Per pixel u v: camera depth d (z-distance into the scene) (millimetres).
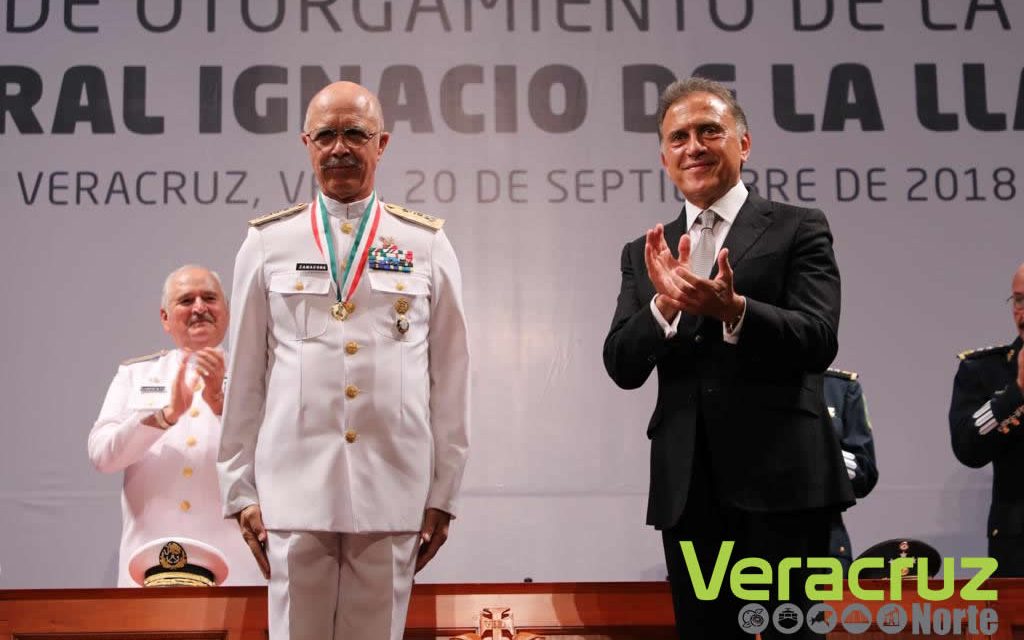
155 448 4117
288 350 2932
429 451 2959
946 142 5008
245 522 2893
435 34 5051
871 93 5035
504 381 4812
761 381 2797
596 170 4984
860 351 4852
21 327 4762
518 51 5047
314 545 2830
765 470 2742
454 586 3449
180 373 4047
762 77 5043
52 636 3371
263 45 5027
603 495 4750
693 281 2660
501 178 4961
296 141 4973
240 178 4934
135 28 5012
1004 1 5086
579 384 4824
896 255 4930
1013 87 5051
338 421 2879
